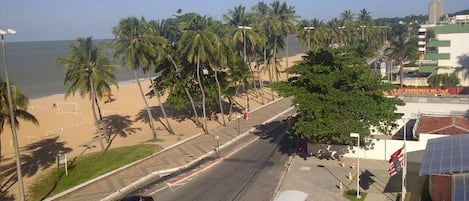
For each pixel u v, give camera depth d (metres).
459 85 100.00
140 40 58.81
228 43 73.44
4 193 42.25
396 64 132.50
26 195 41.59
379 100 48.72
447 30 114.62
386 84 48.41
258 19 99.56
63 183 44.69
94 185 44.16
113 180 45.47
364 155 49.81
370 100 46.44
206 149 56.91
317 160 49.81
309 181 43.03
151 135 66.69
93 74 54.41
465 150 34.22
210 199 39.47
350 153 50.19
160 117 81.12
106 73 55.50
